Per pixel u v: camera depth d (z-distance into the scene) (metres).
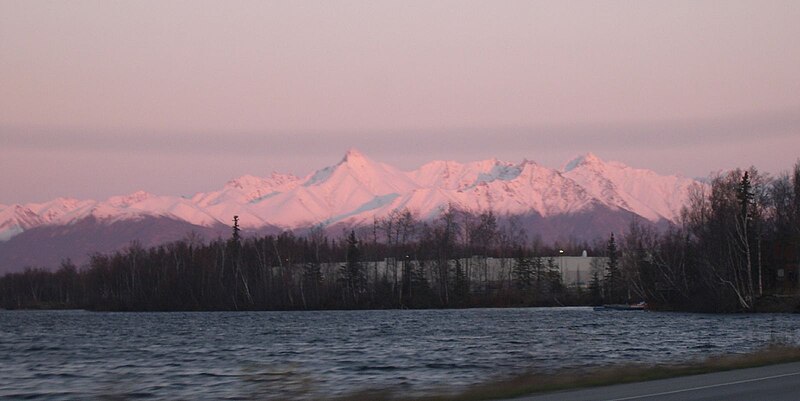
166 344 100.69
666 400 29.47
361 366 64.56
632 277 190.38
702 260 155.75
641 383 35.69
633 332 103.50
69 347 98.50
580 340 90.25
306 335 113.25
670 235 180.12
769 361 43.19
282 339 105.62
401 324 138.75
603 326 119.38
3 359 81.62
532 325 127.75
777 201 160.75
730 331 100.69
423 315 177.00
